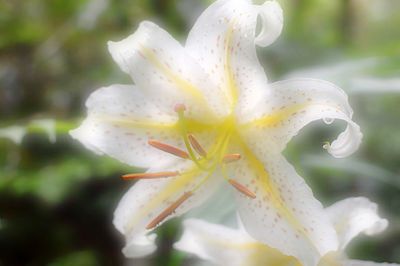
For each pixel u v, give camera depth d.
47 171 1.31
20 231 1.38
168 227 1.00
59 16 1.70
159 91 0.68
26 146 1.36
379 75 0.90
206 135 0.69
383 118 1.10
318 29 1.79
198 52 0.66
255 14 0.65
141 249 0.69
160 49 0.66
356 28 1.71
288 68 1.15
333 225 0.68
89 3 1.62
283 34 1.33
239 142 0.68
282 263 0.70
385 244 1.02
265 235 0.66
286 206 0.66
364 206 0.69
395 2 1.93
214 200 0.78
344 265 0.68
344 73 0.86
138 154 0.69
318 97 0.64
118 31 1.62
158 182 0.68
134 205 0.68
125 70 0.67
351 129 0.64
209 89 0.68
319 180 1.06
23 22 1.69
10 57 1.66
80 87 1.60
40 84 1.63
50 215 1.40
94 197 1.38
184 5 1.52
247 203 0.67
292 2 1.75
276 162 0.67
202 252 0.71
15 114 1.60
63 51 1.65
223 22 0.65
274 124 0.66
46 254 1.38
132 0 1.57
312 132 1.05
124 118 0.68
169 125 0.69
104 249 1.39
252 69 0.66
